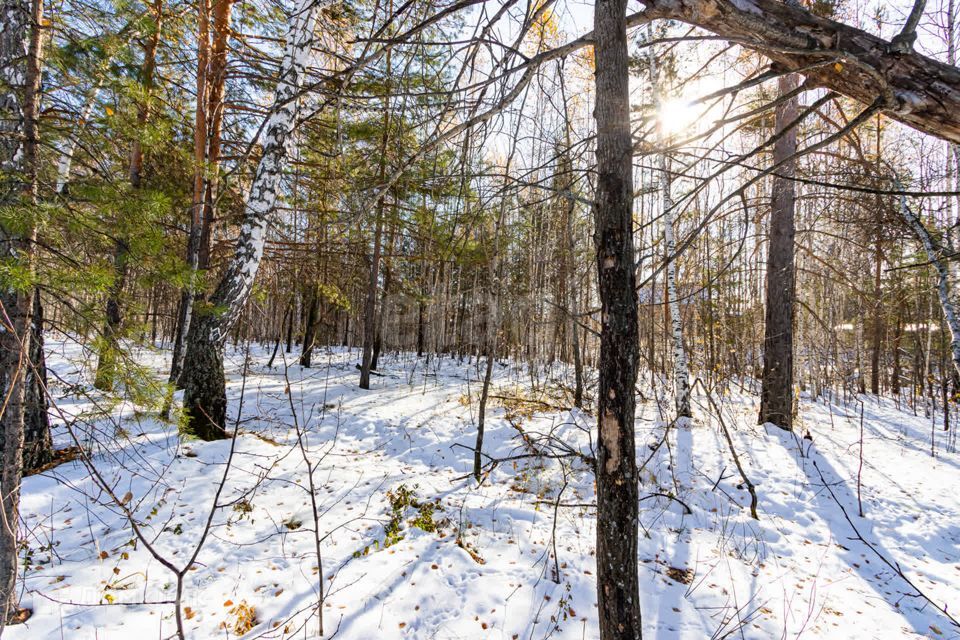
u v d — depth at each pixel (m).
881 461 7.66
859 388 17.16
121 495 4.74
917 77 1.38
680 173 1.83
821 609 3.77
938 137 1.50
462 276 18.14
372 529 4.62
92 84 3.78
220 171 7.02
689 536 4.98
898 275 7.90
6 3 3.14
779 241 8.59
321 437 7.53
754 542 4.97
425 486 5.85
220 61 7.53
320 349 20.61
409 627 3.31
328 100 1.91
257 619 3.30
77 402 7.13
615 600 1.48
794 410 9.90
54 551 3.86
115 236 3.45
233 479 5.26
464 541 4.50
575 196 1.63
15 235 2.91
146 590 3.50
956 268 6.28
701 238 8.33
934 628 3.64
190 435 4.18
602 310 1.49
